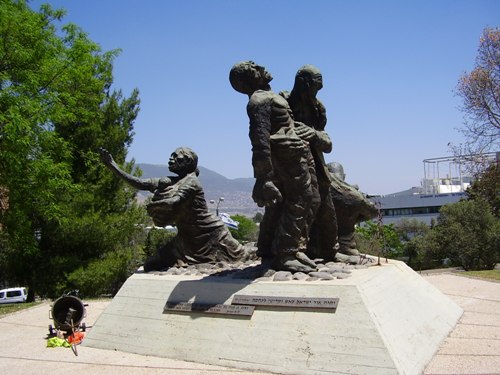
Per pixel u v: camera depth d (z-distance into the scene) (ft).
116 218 55.26
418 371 15.53
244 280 19.85
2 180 43.34
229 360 17.24
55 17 50.01
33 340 23.86
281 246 20.68
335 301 16.93
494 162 72.13
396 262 25.93
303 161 20.65
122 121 61.31
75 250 56.39
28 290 57.57
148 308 21.03
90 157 53.01
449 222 77.10
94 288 53.42
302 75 23.29
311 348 16.17
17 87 42.52
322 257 23.90
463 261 75.46
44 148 45.52
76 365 18.26
